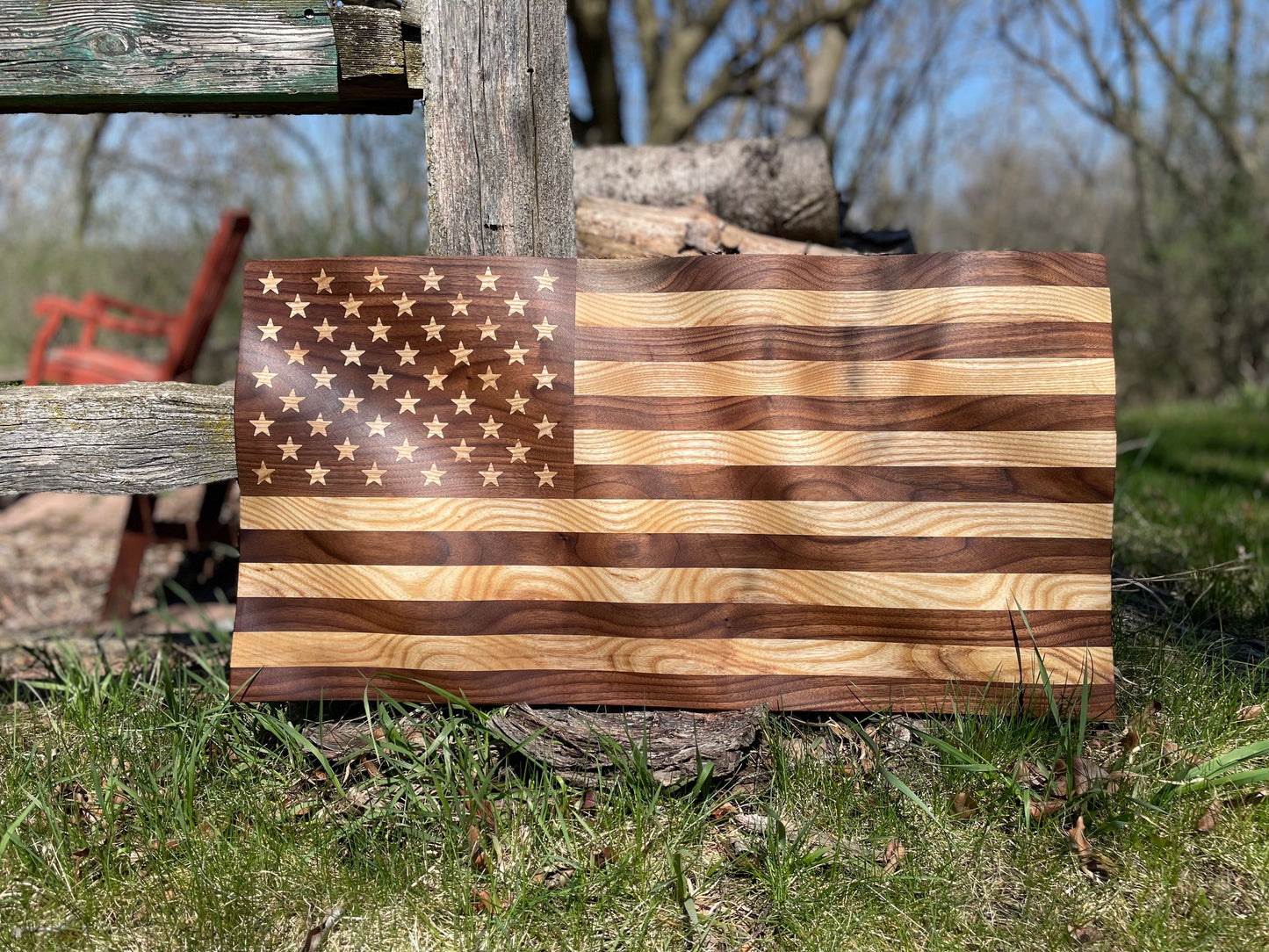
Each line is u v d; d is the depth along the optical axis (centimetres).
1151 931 169
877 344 215
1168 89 1328
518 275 217
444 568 214
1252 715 220
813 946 169
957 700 212
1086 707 201
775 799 199
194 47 218
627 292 217
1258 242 1213
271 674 214
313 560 214
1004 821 196
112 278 1169
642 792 196
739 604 213
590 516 214
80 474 224
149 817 191
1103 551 211
